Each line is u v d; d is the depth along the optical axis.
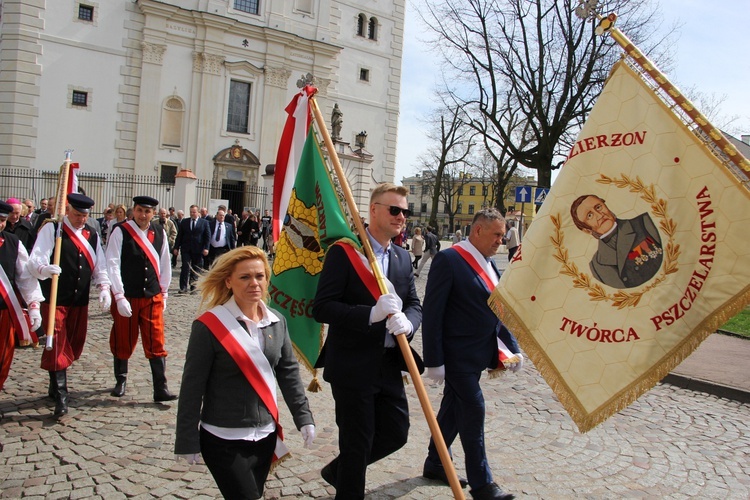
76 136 25.97
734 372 7.62
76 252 5.54
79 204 5.54
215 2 28.47
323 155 4.00
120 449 4.46
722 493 4.16
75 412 5.25
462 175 63.72
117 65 26.64
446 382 4.17
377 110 34.59
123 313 5.51
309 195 4.15
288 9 30.80
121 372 5.79
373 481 4.10
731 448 5.08
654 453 4.88
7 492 3.73
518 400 6.22
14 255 5.25
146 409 5.40
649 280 3.17
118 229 5.72
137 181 26.98
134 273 5.69
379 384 3.31
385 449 3.41
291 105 4.39
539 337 3.33
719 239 3.02
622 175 3.30
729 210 3.00
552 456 4.73
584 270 3.32
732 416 6.05
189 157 28.20
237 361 2.79
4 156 24.80
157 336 5.66
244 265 2.87
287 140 4.46
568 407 3.20
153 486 3.87
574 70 22.72
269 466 2.92
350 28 33.12
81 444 4.55
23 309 5.33
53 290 5.15
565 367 3.25
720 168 3.04
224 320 2.84
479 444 3.72
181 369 6.82
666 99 3.23
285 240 4.19
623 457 4.77
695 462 4.72
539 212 3.50
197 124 28.31
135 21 26.86
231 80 29.22
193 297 12.53
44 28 25.12
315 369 4.04
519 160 24.98
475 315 3.86
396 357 3.45
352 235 3.55
